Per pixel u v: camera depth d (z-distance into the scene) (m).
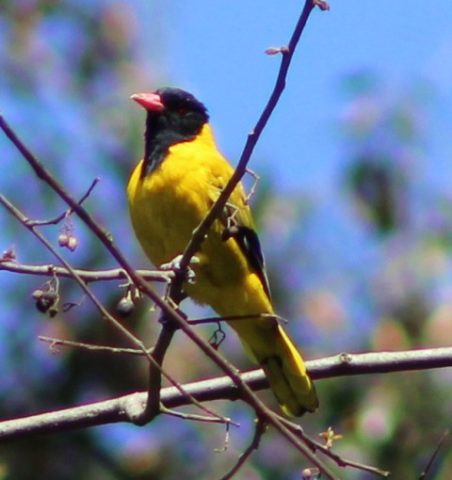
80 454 13.23
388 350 12.58
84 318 12.88
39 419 8.49
